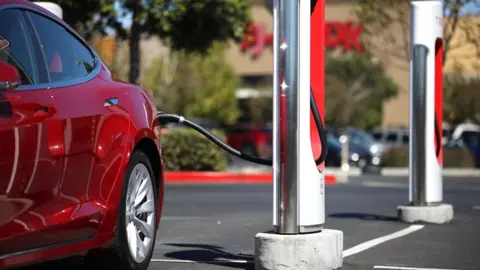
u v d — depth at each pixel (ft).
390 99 204.13
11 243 15.74
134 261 19.77
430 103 33.86
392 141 128.06
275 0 20.99
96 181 18.43
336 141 118.62
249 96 206.08
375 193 52.29
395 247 26.73
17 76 15.62
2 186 15.42
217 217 36.58
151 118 21.02
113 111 19.22
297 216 20.71
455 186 63.77
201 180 65.62
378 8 76.43
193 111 187.32
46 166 16.72
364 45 82.89
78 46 19.98
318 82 21.77
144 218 20.75
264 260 20.57
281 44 20.77
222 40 68.08
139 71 66.33
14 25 17.35
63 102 17.61
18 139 15.89
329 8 196.85
